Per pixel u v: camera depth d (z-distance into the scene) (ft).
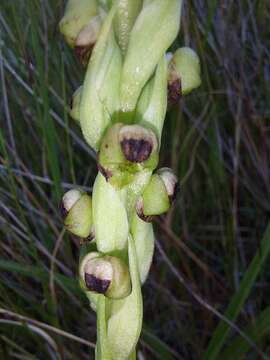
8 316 0.29
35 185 0.31
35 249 0.28
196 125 0.32
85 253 0.20
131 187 0.18
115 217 0.19
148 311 0.32
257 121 0.33
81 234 0.19
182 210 0.33
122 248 0.19
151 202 0.18
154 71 0.18
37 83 0.32
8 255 0.31
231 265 0.32
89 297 0.20
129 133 0.16
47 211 0.33
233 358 0.27
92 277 0.18
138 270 0.19
